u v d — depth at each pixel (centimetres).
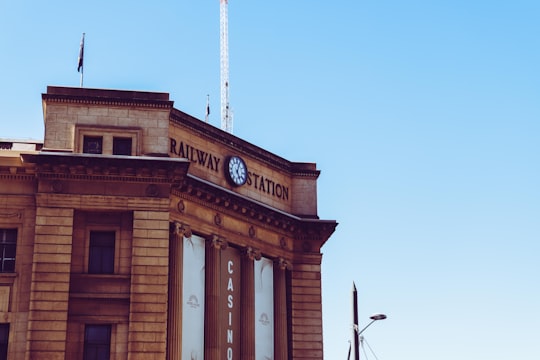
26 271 5503
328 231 7019
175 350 5719
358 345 4534
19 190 5628
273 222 6769
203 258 6219
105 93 5894
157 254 5588
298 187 7188
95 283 5522
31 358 5262
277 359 6650
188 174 6072
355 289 4622
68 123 5791
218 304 6197
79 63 6425
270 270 6806
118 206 5616
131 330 5425
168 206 5681
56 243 5491
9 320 5406
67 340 5397
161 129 5903
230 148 6656
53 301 5384
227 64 10381
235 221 6488
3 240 5591
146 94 5966
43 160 5538
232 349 6297
